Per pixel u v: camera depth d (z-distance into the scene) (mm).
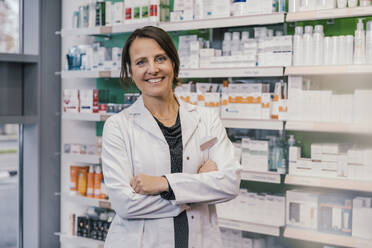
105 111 3309
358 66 2348
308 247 2883
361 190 2416
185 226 1503
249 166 2781
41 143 3660
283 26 2896
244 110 2768
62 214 3842
